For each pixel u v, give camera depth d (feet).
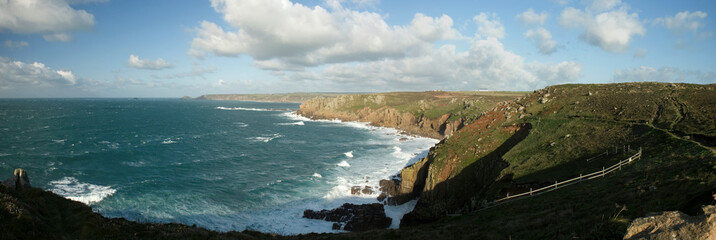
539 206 86.74
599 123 159.63
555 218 67.46
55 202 65.05
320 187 183.73
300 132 413.80
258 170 215.51
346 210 151.33
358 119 562.66
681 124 134.21
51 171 187.42
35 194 63.98
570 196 86.94
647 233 38.04
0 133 323.98
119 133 358.64
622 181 84.33
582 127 160.56
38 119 491.72
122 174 191.52
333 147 304.09
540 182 112.88
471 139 190.60
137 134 356.38
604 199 72.79
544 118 190.39
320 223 140.97
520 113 217.77
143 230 63.62
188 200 157.28
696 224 34.47
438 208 143.95
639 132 128.16
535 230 63.05
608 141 131.34
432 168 167.73
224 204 155.43
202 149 279.90
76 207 64.44
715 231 32.58
